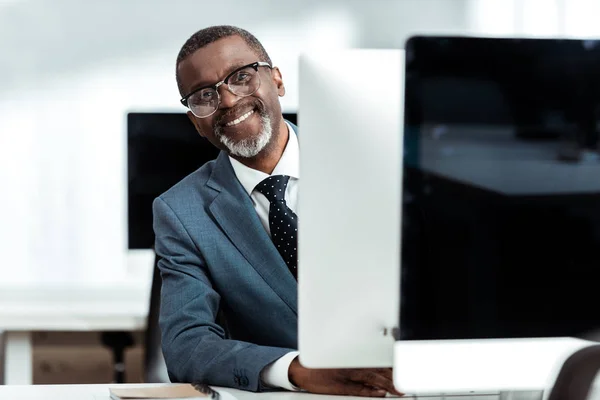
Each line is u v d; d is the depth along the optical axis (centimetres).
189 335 184
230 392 167
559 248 132
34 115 442
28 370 375
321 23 458
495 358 133
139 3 446
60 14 443
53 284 440
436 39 129
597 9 472
